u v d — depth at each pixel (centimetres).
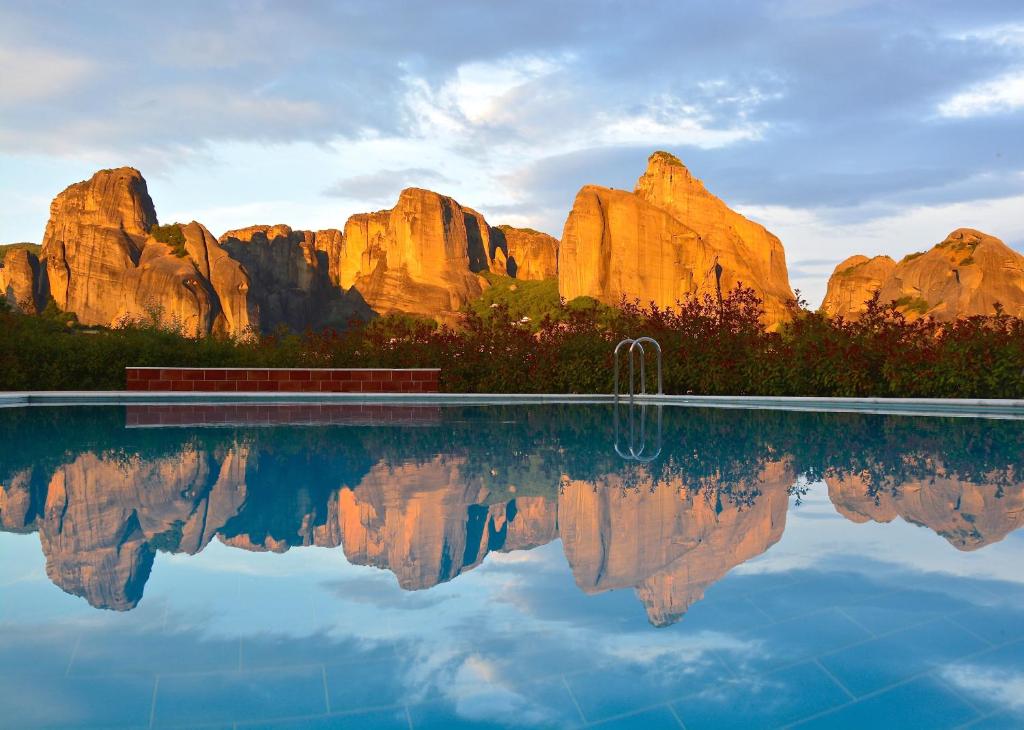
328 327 1294
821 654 201
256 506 392
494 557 293
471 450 592
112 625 220
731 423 776
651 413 891
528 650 203
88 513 375
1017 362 916
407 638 212
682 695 179
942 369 952
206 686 181
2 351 1138
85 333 1267
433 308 11450
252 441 652
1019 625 220
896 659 198
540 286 11800
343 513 375
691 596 246
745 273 10088
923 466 502
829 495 410
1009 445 600
